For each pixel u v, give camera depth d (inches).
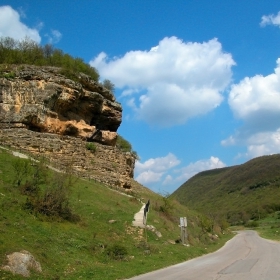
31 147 1240.2
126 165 1578.5
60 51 1891.0
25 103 1353.3
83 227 739.4
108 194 1136.2
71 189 1009.5
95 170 1381.6
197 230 1466.5
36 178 859.4
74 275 479.5
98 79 1971.0
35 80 1390.3
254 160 6402.6
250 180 5590.6
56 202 733.9
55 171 1085.1
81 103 1573.6
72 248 604.1
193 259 775.7
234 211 4616.1
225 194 5620.1
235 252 967.6
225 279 452.4
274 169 5506.9
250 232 2632.9
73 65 1756.9
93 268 526.9
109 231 778.8
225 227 2645.2
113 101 1774.1
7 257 439.5
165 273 536.7
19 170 850.1
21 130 1273.4
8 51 1711.4
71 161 1227.2
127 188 1526.8
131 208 1066.1
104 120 1739.7
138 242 783.7
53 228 652.7
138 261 645.3
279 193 4564.5
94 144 1470.2
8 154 1081.4
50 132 1389.0
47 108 1378.0
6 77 1370.6
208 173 7549.2
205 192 6323.8
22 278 419.2
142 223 906.7
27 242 529.3
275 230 2576.3
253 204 4557.1
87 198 987.3
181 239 982.4
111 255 644.1
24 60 1708.9
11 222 587.5
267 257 754.2
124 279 489.1
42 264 481.7
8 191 759.7
